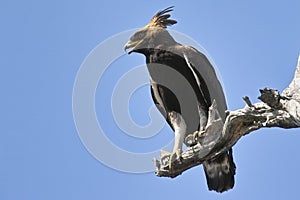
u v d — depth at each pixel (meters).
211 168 16.44
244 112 13.66
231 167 16.38
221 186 16.53
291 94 12.55
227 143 14.62
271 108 13.15
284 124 13.04
